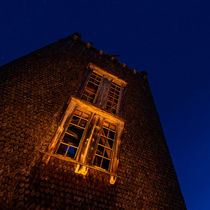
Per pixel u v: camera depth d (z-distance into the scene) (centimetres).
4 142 302
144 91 736
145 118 595
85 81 547
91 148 389
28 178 287
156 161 475
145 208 360
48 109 402
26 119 354
